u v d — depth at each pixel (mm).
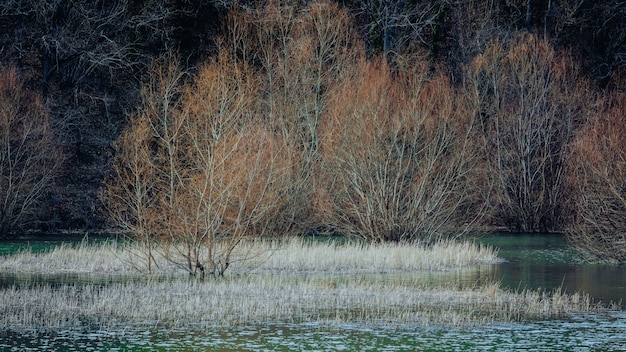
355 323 25484
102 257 40906
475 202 63156
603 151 45531
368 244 49312
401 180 48938
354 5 80062
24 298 29141
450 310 27797
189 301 28766
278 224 51688
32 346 22312
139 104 66188
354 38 66625
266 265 39250
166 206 38750
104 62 66312
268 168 44188
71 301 28438
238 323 25406
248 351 21922
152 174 43000
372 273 38094
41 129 60812
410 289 32094
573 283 34938
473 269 40312
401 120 48844
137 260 39625
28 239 57656
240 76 46031
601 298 30781
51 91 66812
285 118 59000
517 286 33938
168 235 37594
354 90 51969
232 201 37781
